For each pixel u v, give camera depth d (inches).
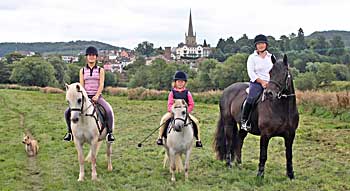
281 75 299.0
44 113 906.1
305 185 309.7
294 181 318.7
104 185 318.7
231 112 362.0
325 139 519.8
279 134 316.5
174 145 320.5
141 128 671.1
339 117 731.4
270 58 332.8
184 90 338.3
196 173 354.6
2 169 383.6
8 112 936.3
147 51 7677.2
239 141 374.6
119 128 676.1
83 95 314.5
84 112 317.7
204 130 618.5
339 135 547.8
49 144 513.0
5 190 313.6
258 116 323.0
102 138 351.6
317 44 3941.9
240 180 323.3
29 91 2071.9
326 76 2085.4
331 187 306.5
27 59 3142.2
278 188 301.9
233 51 4559.5
